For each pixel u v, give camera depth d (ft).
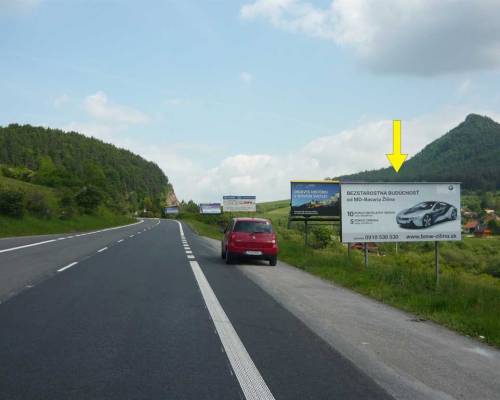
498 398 16.56
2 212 149.07
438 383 17.83
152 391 16.26
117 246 88.28
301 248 85.71
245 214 291.79
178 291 37.42
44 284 39.47
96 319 26.84
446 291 39.32
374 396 16.22
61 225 173.88
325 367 19.19
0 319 26.43
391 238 51.62
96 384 16.81
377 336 24.89
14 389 16.20
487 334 25.36
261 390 16.53
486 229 220.64
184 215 527.81
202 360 19.77
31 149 613.93
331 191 103.30
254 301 33.99
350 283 44.86
